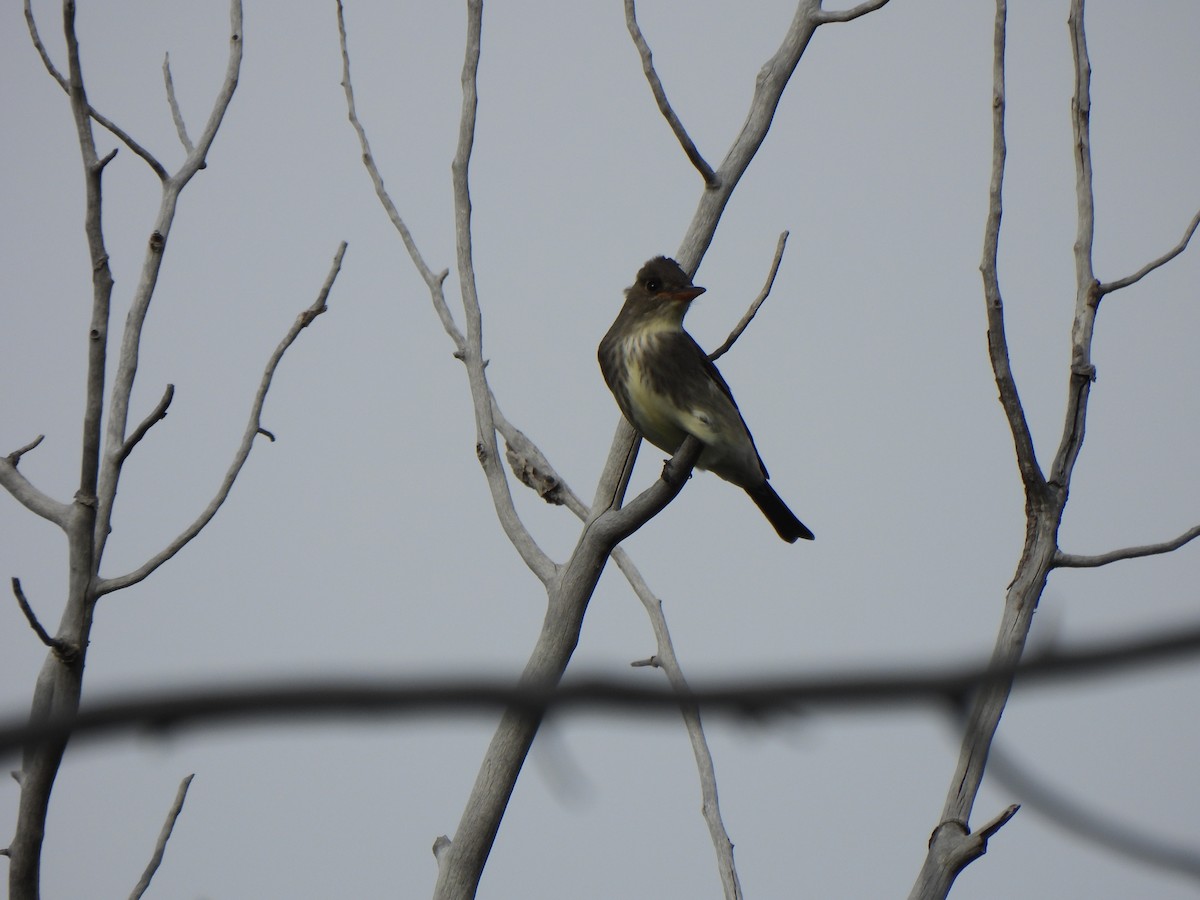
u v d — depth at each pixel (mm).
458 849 8617
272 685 1629
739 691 1693
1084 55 8680
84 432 7816
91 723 1600
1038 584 7867
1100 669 1661
